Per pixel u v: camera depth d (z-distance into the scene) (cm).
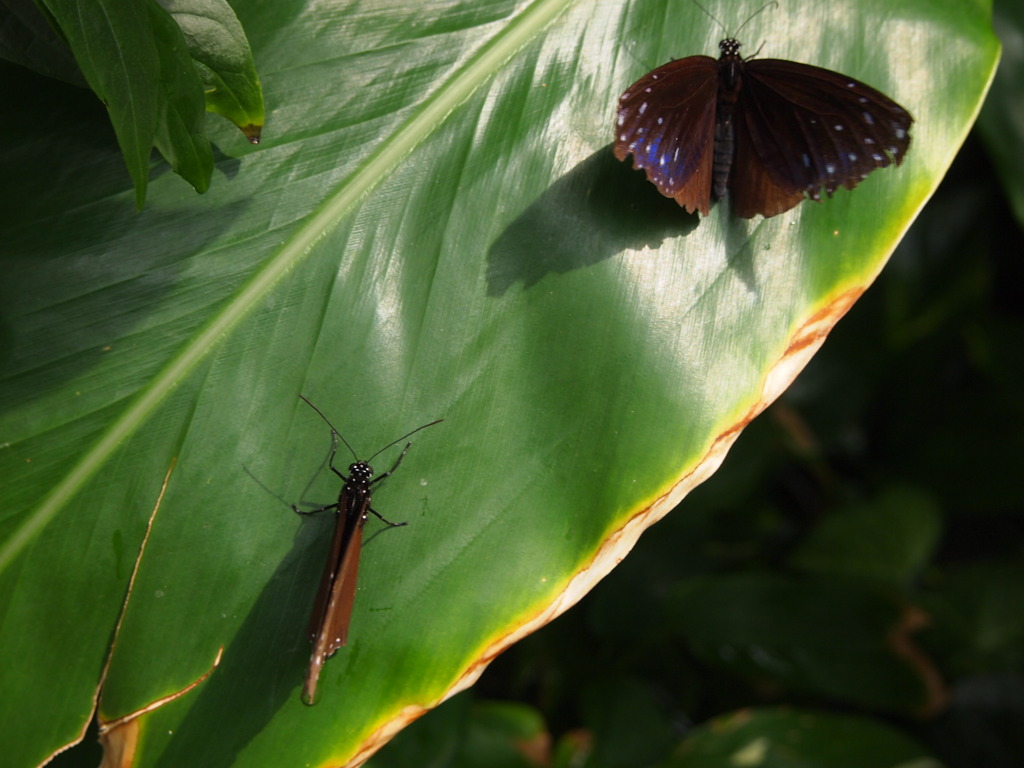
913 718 64
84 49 34
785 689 65
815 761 54
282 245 39
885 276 76
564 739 59
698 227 40
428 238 39
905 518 67
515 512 38
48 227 39
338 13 40
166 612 38
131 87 34
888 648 59
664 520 68
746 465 69
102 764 37
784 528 75
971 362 79
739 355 39
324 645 35
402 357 39
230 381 39
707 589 62
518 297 39
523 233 39
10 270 39
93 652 37
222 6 35
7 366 38
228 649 38
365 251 39
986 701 66
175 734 37
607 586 66
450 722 54
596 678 63
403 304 39
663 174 37
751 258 40
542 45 40
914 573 66
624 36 41
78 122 40
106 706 37
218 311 39
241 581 38
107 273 39
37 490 38
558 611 38
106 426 38
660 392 39
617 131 36
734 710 67
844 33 41
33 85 40
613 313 39
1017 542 80
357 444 39
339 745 37
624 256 39
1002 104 52
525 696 67
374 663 38
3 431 38
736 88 39
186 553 38
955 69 40
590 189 40
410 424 39
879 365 75
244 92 37
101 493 38
